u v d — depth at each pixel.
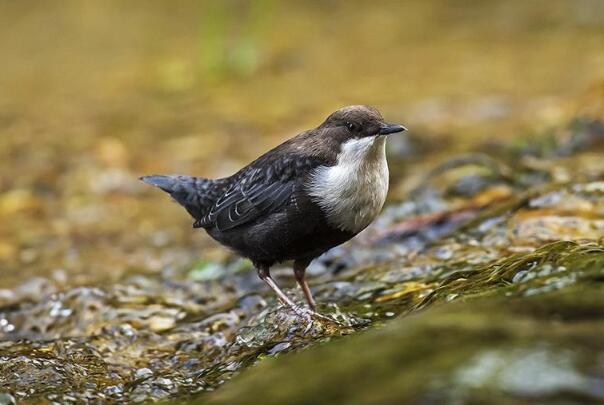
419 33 22.42
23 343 8.41
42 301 9.73
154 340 8.59
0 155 16.12
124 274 10.88
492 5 24.27
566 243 6.28
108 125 17.53
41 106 18.94
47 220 13.32
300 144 8.63
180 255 11.57
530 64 18.88
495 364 4.21
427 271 9.04
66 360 7.75
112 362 7.95
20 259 11.73
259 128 16.59
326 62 20.67
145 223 13.06
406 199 11.48
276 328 7.69
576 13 22.55
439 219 10.62
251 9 23.75
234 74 20.30
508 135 14.20
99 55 22.45
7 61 22.41
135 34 23.97
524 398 3.96
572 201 9.94
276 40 22.69
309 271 10.11
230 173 14.38
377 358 4.66
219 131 16.66
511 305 5.13
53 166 15.48
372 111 8.38
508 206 10.27
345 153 8.34
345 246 10.42
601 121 12.88
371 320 7.71
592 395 3.93
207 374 7.19
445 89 17.72
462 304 5.49
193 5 26.30
